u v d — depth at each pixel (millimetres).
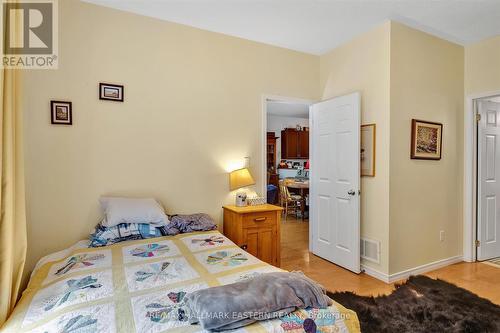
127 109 2525
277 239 2812
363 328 1922
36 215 2199
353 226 2918
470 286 2592
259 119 3191
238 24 2766
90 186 2393
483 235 3350
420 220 2936
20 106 1539
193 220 2553
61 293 1331
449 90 3154
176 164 2748
